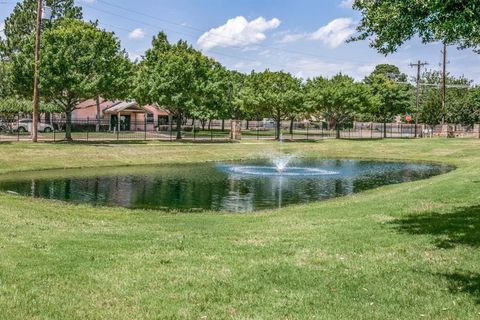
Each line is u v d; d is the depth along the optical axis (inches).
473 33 330.6
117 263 307.4
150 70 2009.1
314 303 238.8
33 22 2603.3
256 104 2224.4
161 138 1980.8
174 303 239.5
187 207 633.6
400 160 1455.5
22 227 421.4
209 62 2586.1
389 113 2746.1
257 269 294.5
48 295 247.4
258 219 513.3
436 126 3051.2
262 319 219.8
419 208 506.0
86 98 1662.2
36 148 1273.4
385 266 298.4
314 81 2726.4
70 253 328.8
